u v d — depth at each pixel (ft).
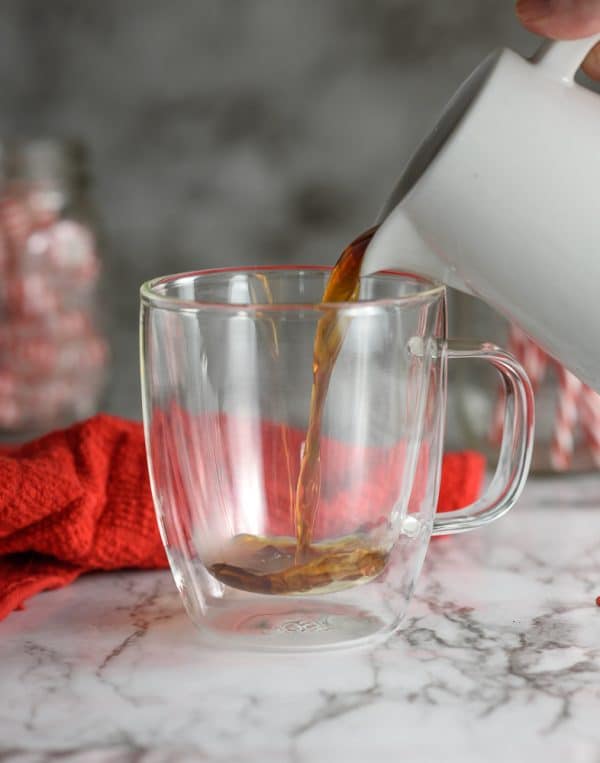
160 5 3.65
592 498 2.33
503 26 3.58
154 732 1.62
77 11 3.67
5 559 2.02
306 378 1.71
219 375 1.72
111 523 2.00
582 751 1.58
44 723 1.64
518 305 1.75
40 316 2.94
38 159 2.95
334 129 3.70
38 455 2.06
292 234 3.78
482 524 1.86
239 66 3.68
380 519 1.77
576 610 1.90
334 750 1.59
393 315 1.71
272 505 1.74
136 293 3.83
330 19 3.63
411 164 1.75
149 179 3.76
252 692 1.70
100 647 1.81
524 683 1.71
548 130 1.64
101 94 3.72
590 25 1.63
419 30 3.61
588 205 1.66
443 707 1.66
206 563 1.78
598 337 1.74
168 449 1.78
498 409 2.50
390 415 1.74
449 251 1.73
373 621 1.80
